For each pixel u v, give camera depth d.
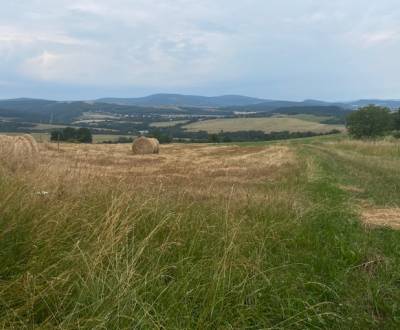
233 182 16.00
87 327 3.38
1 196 4.80
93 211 5.58
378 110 69.50
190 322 3.99
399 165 25.17
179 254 5.18
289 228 7.41
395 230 8.76
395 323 4.75
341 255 6.82
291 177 17.30
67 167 7.19
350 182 16.67
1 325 3.20
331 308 4.97
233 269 5.02
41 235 4.43
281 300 4.72
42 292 3.61
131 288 4.04
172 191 8.83
